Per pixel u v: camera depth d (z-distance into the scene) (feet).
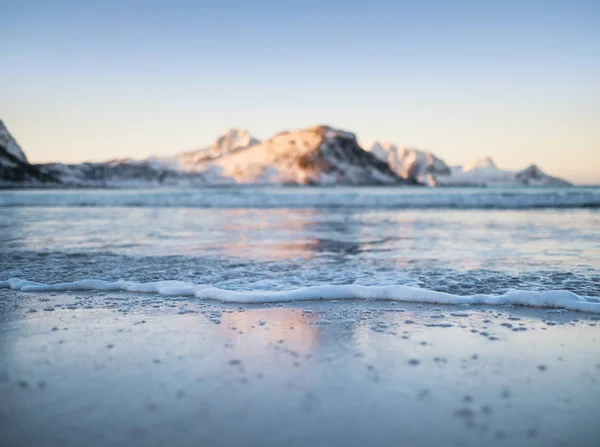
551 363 10.12
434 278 20.30
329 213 65.10
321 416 7.63
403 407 7.97
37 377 9.30
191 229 43.75
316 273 21.81
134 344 11.39
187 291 17.37
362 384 8.93
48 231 41.70
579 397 8.39
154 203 86.07
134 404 8.07
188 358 10.39
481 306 15.29
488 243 32.60
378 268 23.11
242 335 12.14
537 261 24.86
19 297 16.79
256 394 8.47
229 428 7.22
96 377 9.29
